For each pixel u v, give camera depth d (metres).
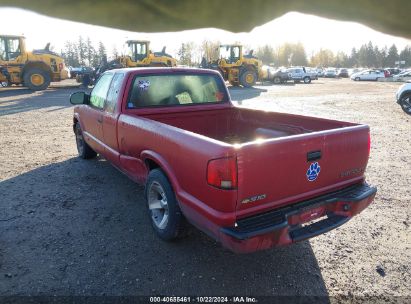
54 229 3.74
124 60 22.28
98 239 3.54
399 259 3.18
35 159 6.40
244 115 4.80
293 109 13.48
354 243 3.46
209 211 2.66
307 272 3.00
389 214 4.09
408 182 5.14
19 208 4.26
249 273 2.99
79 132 6.32
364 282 2.86
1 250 3.32
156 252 3.30
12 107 13.59
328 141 2.96
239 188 2.52
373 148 7.17
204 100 4.83
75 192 4.79
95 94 5.32
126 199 4.55
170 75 4.52
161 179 3.33
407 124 10.06
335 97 18.83
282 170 2.71
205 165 2.64
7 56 20.08
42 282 2.85
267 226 2.58
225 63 24.59
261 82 34.00
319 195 3.04
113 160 4.65
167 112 4.49
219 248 3.37
